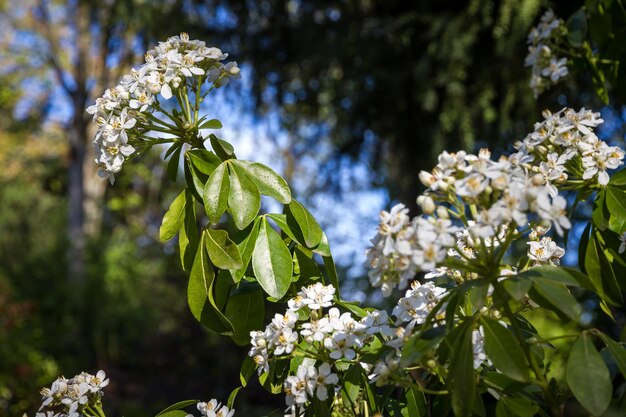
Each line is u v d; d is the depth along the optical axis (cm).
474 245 121
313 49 569
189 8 608
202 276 155
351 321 142
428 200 117
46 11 1541
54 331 1007
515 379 112
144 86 156
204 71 166
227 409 154
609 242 161
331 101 581
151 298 1238
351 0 551
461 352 115
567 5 439
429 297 143
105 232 1491
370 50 534
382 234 115
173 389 1083
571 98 450
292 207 160
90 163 1683
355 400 142
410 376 151
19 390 708
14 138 1756
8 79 1609
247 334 164
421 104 533
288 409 157
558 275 117
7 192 1489
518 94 470
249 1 582
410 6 539
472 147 473
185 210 166
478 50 488
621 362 117
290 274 155
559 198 111
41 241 1184
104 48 1337
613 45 211
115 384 1084
